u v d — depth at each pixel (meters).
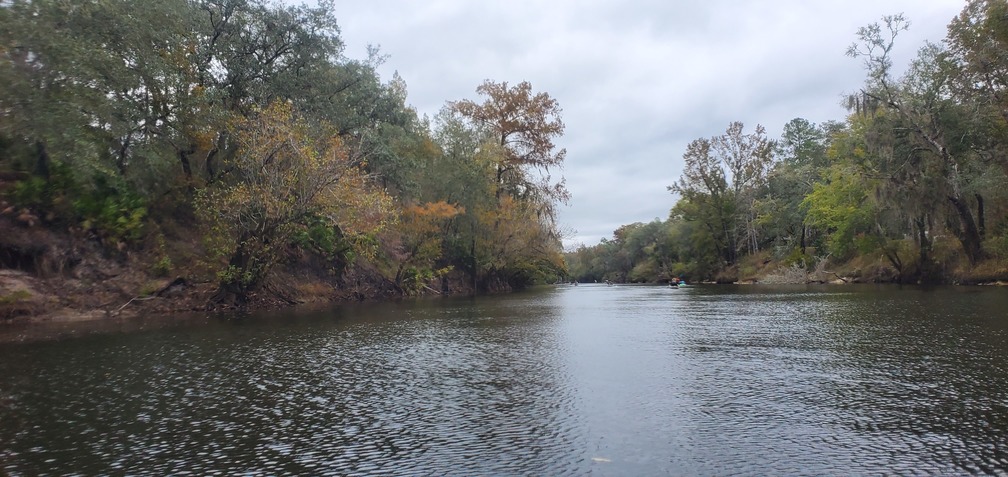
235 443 6.31
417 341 14.69
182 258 26.52
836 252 50.78
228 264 27.03
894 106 38.53
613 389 8.71
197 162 31.41
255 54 32.59
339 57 35.69
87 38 21.38
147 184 27.16
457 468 5.43
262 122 25.80
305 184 25.55
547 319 21.14
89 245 23.00
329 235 32.69
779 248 68.81
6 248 20.34
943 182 36.81
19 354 12.55
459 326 18.56
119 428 6.93
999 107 35.06
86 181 22.86
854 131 47.19
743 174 73.12
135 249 24.89
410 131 47.41
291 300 30.17
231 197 24.97
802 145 83.94
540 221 54.44
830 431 6.41
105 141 24.22
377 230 28.47
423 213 40.81
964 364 10.09
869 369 9.89
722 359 11.33
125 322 19.86
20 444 6.32
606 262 141.00
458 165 48.06
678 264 90.88
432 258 45.00
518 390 8.75
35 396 8.59
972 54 34.56
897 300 25.61
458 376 9.92
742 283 69.56
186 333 16.52
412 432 6.64
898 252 46.09
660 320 20.22
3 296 19.27
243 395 8.62
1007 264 35.84
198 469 5.51
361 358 11.98
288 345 13.98
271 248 26.53
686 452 5.78
